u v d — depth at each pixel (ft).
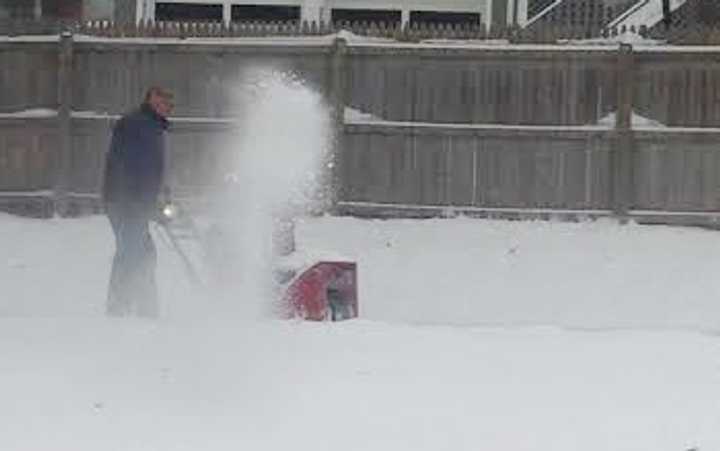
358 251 55.93
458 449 20.01
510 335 28.02
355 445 20.08
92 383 22.99
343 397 22.40
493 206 60.34
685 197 59.26
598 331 29.66
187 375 23.57
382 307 51.42
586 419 21.54
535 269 54.39
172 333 27.12
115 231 38.09
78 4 81.56
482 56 60.34
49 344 26.04
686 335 28.76
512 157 60.18
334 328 27.96
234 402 22.07
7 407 21.52
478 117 60.49
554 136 59.82
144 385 22.93
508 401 22.49
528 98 60.18
